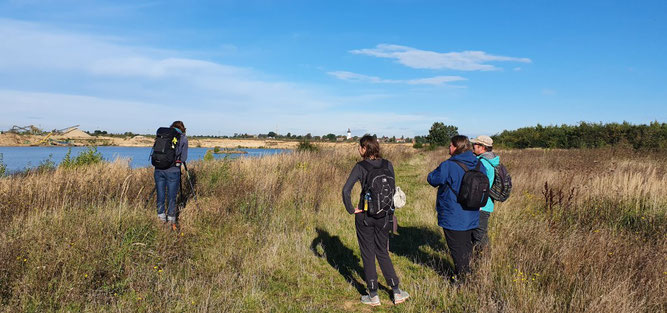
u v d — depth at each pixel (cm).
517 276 377
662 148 1919
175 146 544
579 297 336
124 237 438
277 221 652
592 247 423
